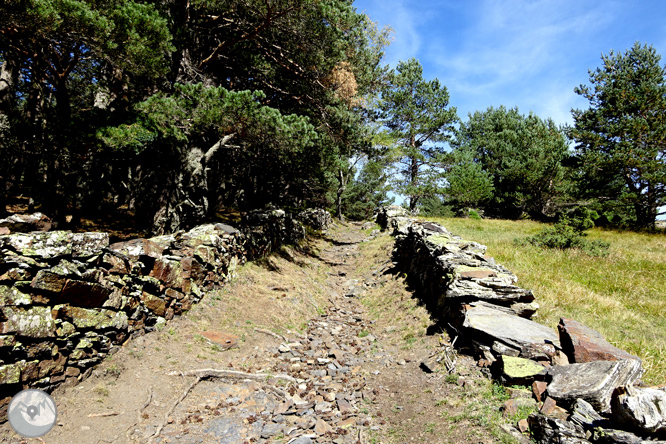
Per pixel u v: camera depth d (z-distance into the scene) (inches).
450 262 304.0
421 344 273.4
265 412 184.5
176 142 411.5
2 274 150.0
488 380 196.1
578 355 187.3
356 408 195.0
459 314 254.7
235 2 429.4
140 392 182.5
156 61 305.6
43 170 449.7
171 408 176.1
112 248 218.5
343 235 1050.1
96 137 305.3
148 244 245.3
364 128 600.7
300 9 418.6
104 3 275.9
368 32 651.5
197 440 157.2
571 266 435.2
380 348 287.6
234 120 366.0
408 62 1370.6
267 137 398.3
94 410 162.2
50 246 168.2
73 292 175.8
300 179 902.4
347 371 243.1
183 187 431.8
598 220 1019.9
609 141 981.2
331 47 485.1
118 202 644.1
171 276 258.5
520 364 187.6
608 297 329.4
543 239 552.4
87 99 561.3
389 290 438.0
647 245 600.7
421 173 1398.9
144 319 231.3
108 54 280.2
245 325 294.0
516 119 1579.7
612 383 153.8
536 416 147.7
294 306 366.3
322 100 556.7
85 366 179.6
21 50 306.3
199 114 358.0
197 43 463.8
